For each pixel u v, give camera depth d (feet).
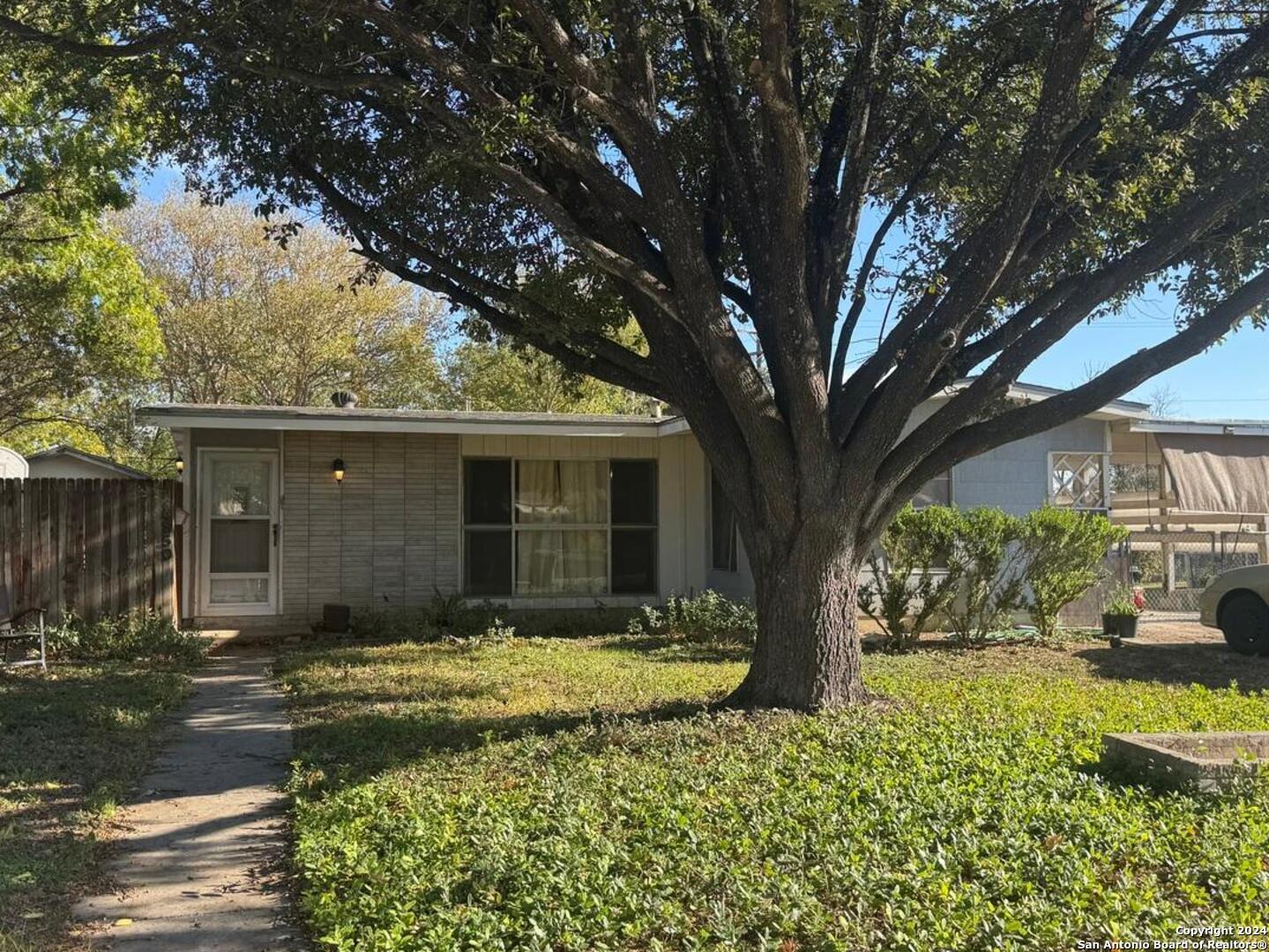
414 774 19.30
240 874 15.62
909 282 24.85
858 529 23.77
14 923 13.51
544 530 47.34
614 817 16.03
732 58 24.70
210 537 43.42
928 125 27.30
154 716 26.09
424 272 27.68
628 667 32.91
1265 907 12.29
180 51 25.27
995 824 15.26
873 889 12.82
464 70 21.38
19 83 42.52
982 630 39.17
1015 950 11.10
